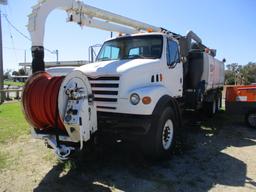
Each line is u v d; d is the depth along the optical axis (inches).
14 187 166.4
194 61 330.3
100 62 237.1
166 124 218.8
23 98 173.9
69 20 240.7
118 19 291.7
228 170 198.7
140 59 231.3
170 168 200.5
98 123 195.3
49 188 165.0
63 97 163.3
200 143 272.2
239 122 391.2
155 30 318.7
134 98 194.9
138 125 189.8
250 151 246.7
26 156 220.8
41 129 181.0
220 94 497.0
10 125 338.3
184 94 317.1
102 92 202.2
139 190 163.9
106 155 224.2
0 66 671.8
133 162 210.5
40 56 199.5
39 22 201.2
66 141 169.8
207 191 164.6
